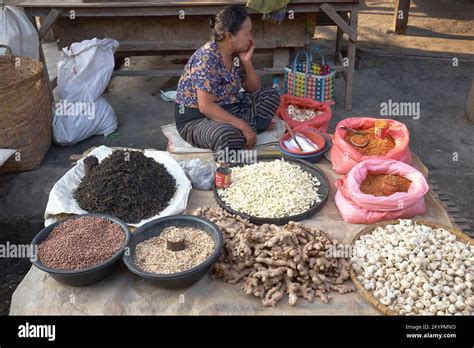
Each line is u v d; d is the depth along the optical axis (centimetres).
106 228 234
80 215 243
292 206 256
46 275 226
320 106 395
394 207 247
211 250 221
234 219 249
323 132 375
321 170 290
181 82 337
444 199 308
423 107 505
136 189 263
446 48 657
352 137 306
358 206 254
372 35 710
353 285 218
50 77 500
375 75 584
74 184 284
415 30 728
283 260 213
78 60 435
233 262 225
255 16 476
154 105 521
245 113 346
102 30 482
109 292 216
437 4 841
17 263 331
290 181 272
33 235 350
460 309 201
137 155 282
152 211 260
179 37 485
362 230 239
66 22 479
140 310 210
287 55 503
